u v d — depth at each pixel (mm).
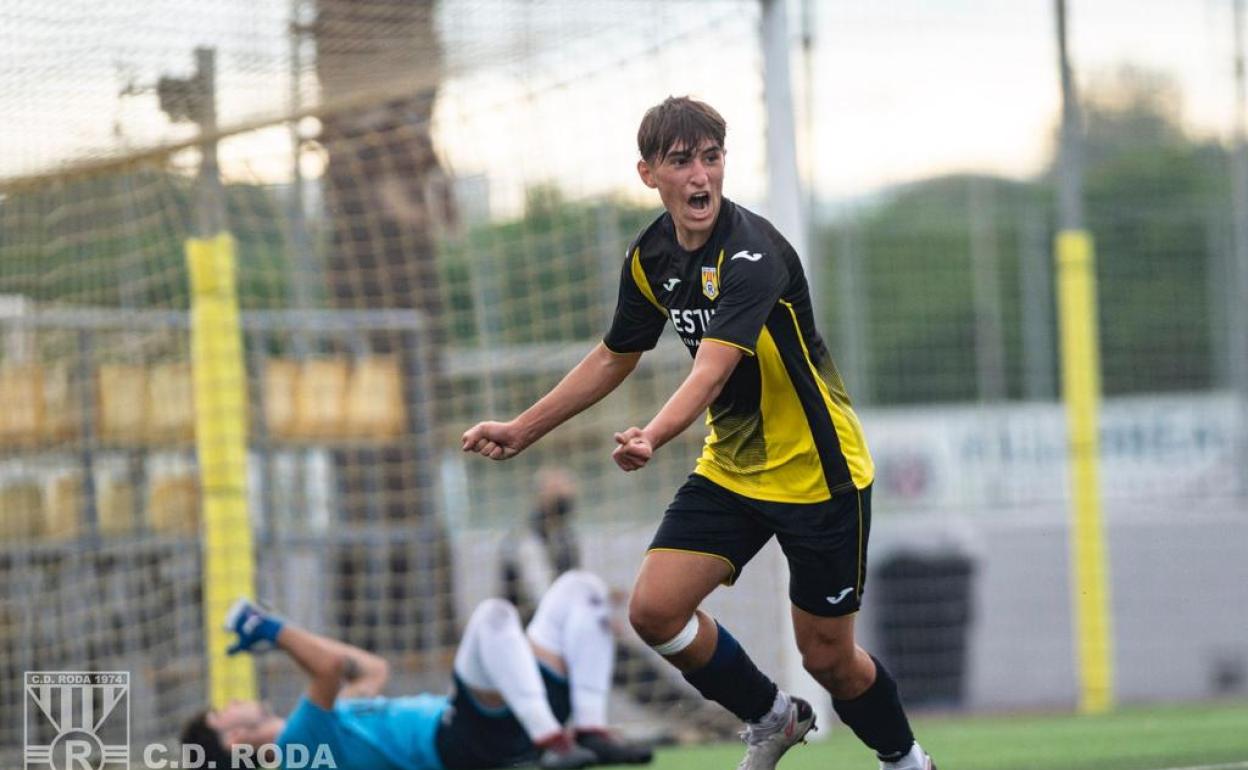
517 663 20500
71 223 30031
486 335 32094
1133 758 21969
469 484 34281
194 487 28609
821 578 13453
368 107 30328
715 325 12602
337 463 30469
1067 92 34938
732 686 13922
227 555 25453
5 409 28641
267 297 32625
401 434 30328
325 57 24625
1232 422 41469
